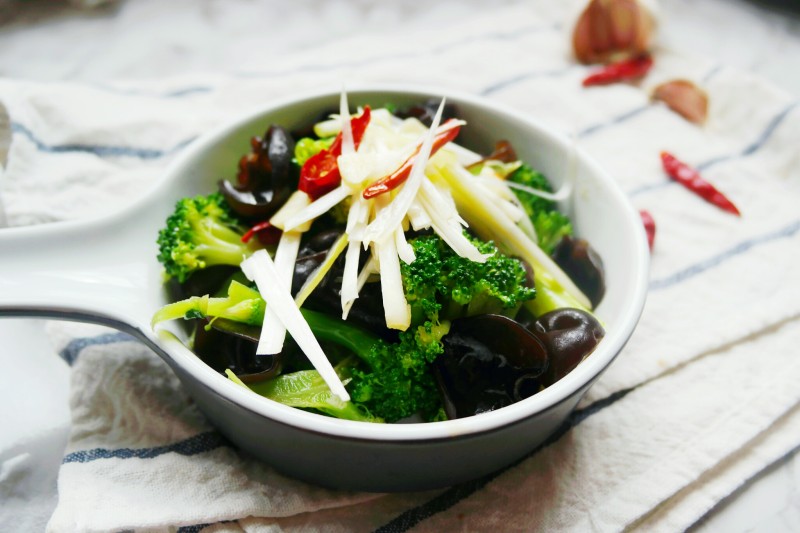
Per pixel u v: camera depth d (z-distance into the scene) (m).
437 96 0.45
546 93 0.54
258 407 0.34
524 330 0.36
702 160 0.50
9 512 0.39
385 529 0.37
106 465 0.38
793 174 0.50
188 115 0.50
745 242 0.46
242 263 0.39
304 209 0.39
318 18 0.65
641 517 0.38
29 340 0.43
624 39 0.55
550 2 0.60
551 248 0.42
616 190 0.40
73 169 0.47
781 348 0.42
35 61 0.59
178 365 0.35
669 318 0.43
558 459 0.39
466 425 0.33
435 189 0.38
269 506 0.37
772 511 0.38
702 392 0.41
